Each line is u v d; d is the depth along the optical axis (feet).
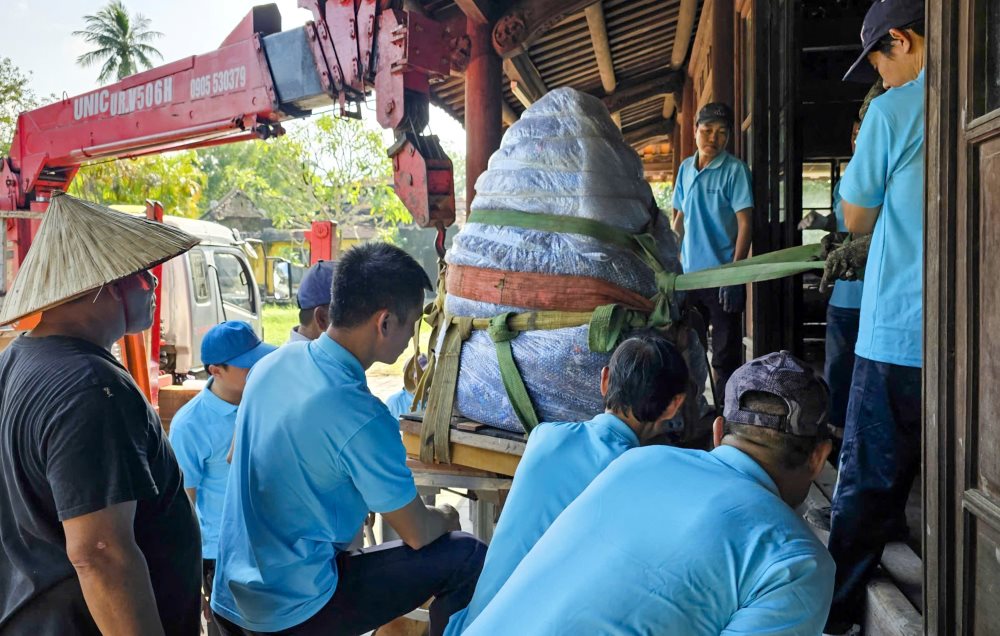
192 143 20.62
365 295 6.73
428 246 122.01
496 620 4.73
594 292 8.18
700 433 8.76
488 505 10.12
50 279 5.65
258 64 17.95
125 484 5.30
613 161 8.57
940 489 5.85
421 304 7.06
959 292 5.61
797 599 4.19
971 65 5.32
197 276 28.43
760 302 13.88
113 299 5.94
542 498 6.15
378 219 107.34
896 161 6.78
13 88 75.87
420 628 8.83
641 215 8.68
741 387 4.97
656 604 4.34
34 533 5.41
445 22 16.66
